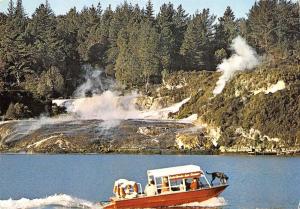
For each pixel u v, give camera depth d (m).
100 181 113.38
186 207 78.44
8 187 105.69
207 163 147.38
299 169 132.38
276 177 115.94
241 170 129.88
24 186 106.94
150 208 77.38
